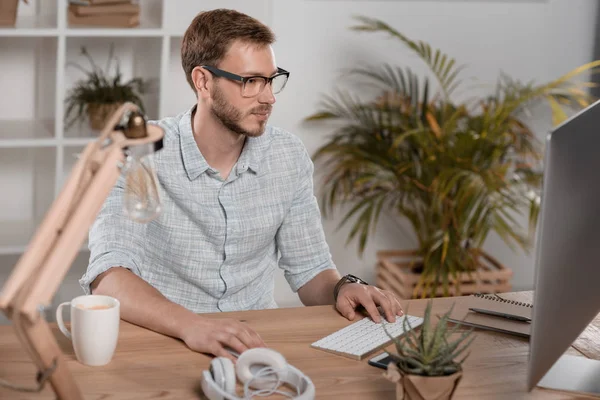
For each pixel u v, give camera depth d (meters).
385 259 3.83
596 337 1.77
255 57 1.93
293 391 1.46
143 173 1.23
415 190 3.49
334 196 3.71
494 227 3.45
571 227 1.33
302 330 1.76
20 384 1.47
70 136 3.26
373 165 3.52
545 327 1.35
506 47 3.95
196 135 2.04
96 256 1.88
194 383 1.50
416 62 3.84
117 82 3.38
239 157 2.07
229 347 1.62
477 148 3.42
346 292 1.89
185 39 2.03
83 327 1.52
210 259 2.10
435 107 3.68
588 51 4.04
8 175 3.51
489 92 3.96
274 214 2.13
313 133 3.81
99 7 3.22
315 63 3.74
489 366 1.60
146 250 2.10
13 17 3.13
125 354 1.60
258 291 2.21
